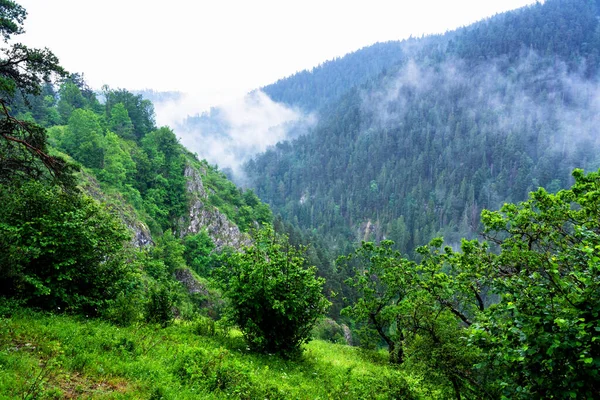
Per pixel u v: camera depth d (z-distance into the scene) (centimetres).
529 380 586
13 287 1166
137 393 741
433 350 1042
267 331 1518
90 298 1359
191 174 10069
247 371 1043
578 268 716
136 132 10844
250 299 1474
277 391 966
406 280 2359
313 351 1914
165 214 8725
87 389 720
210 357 1057
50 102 9556
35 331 939
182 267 6812
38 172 1791
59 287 1245
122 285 1480
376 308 2539
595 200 955
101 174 7275
